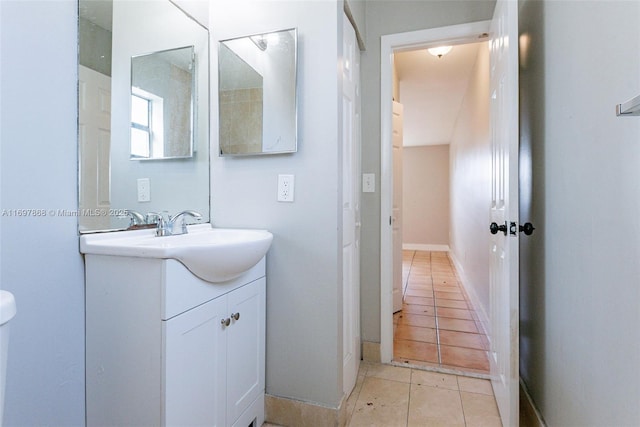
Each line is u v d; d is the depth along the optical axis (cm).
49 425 96
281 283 146
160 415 94
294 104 143
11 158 87
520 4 164
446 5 193
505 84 138
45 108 95
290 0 146
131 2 125
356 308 186
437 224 663
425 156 670
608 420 85
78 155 105
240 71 154
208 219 159
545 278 130
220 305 116
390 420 148
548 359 126
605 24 87
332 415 138
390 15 203
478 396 167
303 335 143
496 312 162
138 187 127
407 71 330
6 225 86
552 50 123
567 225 109
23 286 90
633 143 75
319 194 140
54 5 97
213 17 159
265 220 149
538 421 133
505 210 138
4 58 85
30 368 92
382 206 205
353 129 175
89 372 105
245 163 153
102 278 102
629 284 77
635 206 74
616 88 82
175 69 145
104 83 114
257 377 140
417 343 231
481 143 270
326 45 140
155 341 94
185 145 149
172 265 95
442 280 414
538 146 138
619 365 80
